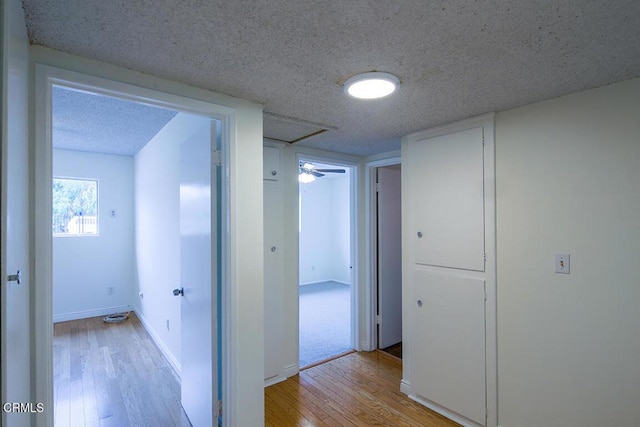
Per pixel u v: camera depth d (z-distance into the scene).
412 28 1.20
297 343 3.11
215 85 1.72
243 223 1.87
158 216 3.65
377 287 3.72
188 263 2.35
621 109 1.67
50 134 1.36
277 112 2.15
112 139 3.91
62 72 1.38
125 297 4.93
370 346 3.62
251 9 1.10
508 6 1.07
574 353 1.81
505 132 2.10
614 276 1.68
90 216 4.77
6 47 0.73
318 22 1.17
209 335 1.95
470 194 2.26
